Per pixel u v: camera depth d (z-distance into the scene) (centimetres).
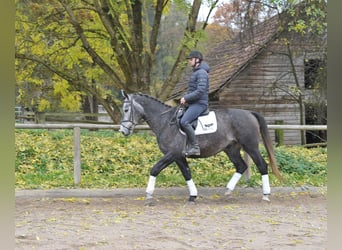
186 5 1355
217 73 2161
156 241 650
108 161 1173
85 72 1706
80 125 1027
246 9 1809
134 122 919
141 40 1441
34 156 1172
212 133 909
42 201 945
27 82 1886
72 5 1449
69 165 1150
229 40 2511
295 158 1227
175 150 909
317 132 1984
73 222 765
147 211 856
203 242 646
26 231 700
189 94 897
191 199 930
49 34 1526
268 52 1938
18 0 1495
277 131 1814
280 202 945
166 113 923
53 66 1638
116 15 1377
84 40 1465
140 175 1106
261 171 942
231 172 1128
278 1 1565
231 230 714
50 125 1024
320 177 1137
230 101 1947
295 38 1803
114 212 847
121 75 1952
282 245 629
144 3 1448
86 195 983
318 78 1881
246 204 924
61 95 1905
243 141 929
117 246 623
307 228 729
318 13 1538
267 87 1956
